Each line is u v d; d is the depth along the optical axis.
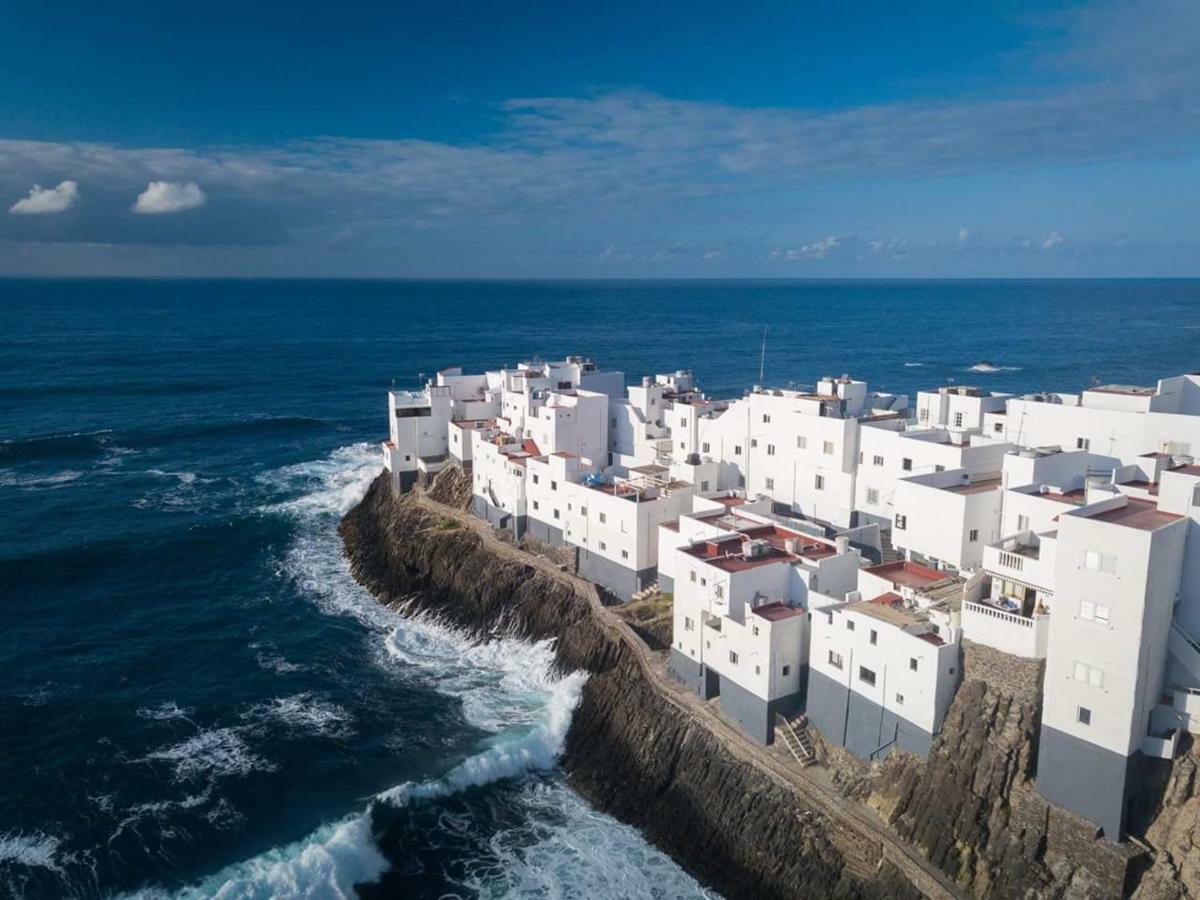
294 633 90.88
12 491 136.88
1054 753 48.03
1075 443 79.12
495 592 92.62
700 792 61.38
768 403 91.25
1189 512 47.12
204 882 55.78
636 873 58.09
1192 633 47.41
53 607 95.12
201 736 71.44
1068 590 46.69
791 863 55.00
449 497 115.81
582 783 67.69
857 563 67.12
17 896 54.25
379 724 74.12
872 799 55.38
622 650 76.12
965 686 52.62
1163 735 46.84
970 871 49.38
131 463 156.00
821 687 60.19
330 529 122.38
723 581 64.06
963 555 65.19
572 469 93.94
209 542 115.81
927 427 87.44
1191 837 44.62
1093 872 46.25
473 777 66.69
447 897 55.94
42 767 66.44
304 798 64.19
